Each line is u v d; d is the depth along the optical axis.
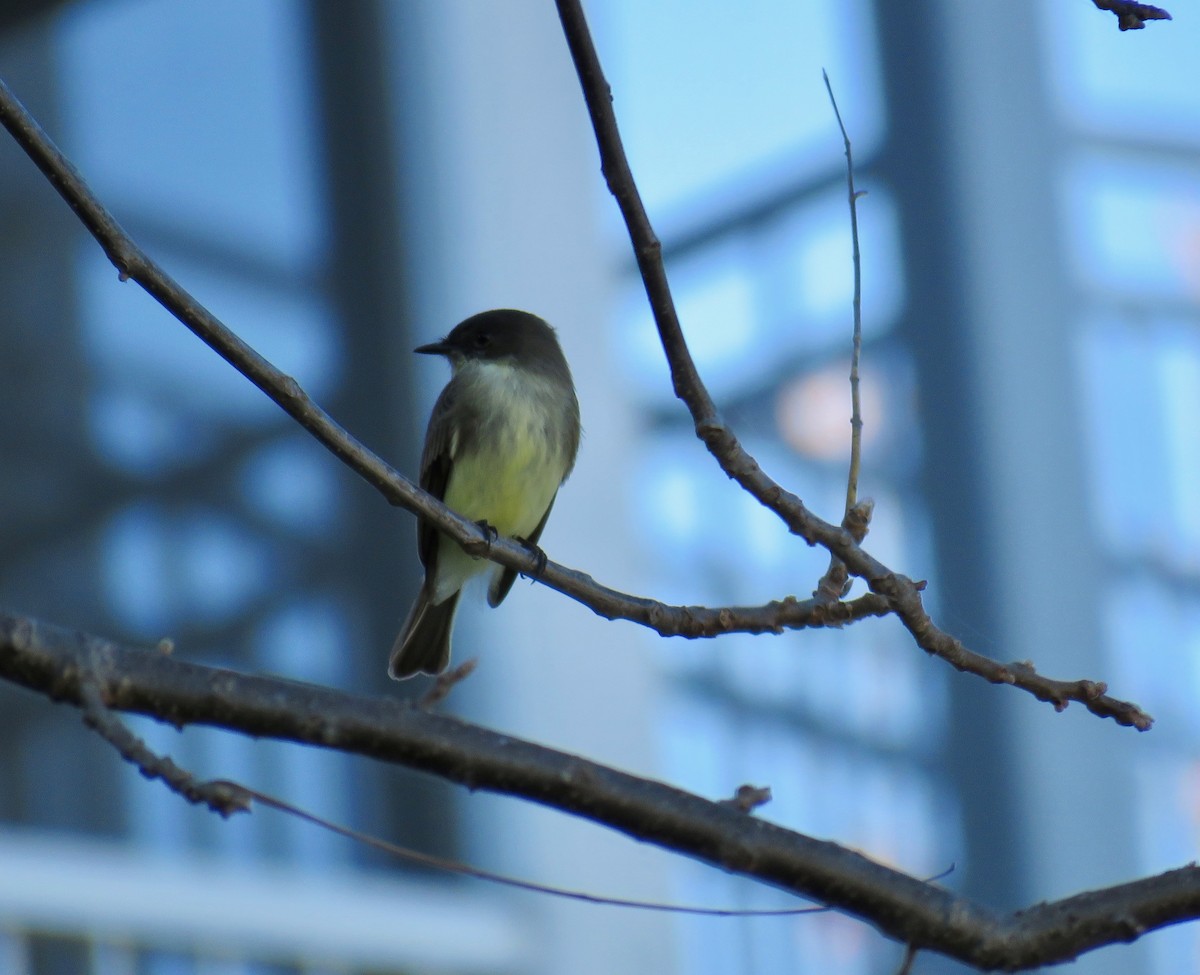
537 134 14.55
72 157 14.55
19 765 11.95
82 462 13.62
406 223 14.34
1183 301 13.30
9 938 9.62
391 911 11.45
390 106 14.48
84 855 10.87
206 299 14.14
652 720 12.86
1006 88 13.41
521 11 14.66
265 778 12.11
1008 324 13.01
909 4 13.52
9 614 3.37
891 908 3.56
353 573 13.41
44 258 13.98
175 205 14.52
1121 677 12.51
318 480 13.76
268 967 10.68
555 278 14.22
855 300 4.61
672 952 12.18
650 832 3.55
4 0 14.69
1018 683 4.29
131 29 14.87
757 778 12.57
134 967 10.09
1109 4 4.43
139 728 12.02
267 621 13.30
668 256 13.91
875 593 4.38
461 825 12.25
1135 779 12.34
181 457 13.66
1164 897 3.58
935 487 12.90
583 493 13.21
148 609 13.28
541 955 11.91
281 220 14.49
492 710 12.93
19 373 13.77
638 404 13.81
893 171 13.37
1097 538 12.73
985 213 13.15
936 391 12.99
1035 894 12.01
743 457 4.38
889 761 12.44
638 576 13.25
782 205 13.61
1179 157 13.61
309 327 14.24
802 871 3.56
